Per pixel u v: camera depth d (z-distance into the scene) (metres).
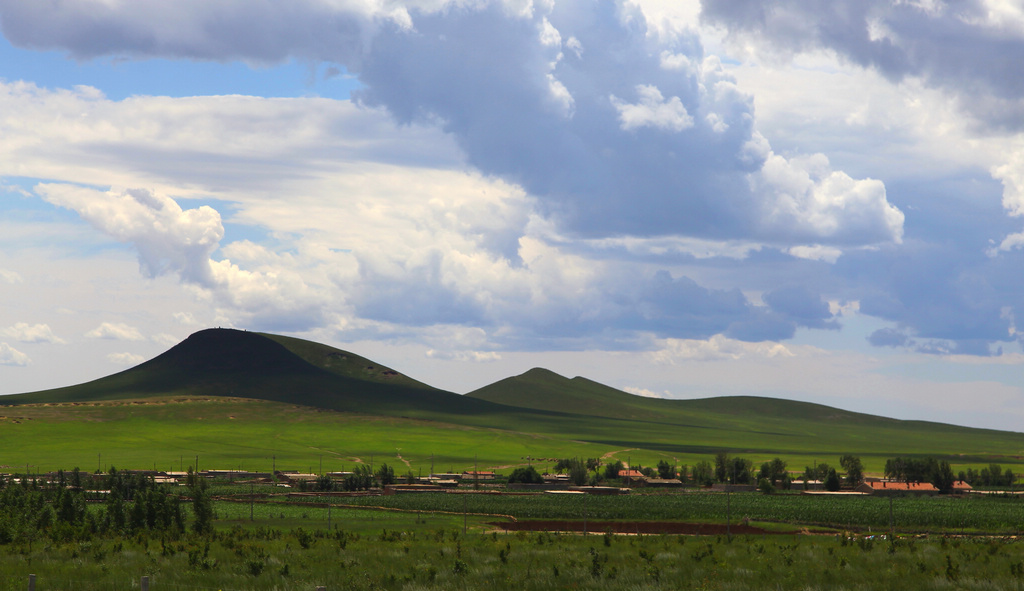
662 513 173.75
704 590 41.47
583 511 179.25
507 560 56.34
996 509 188.88
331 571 49.00
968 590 40.78
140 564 53.19
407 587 41.62
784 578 45.84
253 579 44.97
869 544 72.81
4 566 51.19
